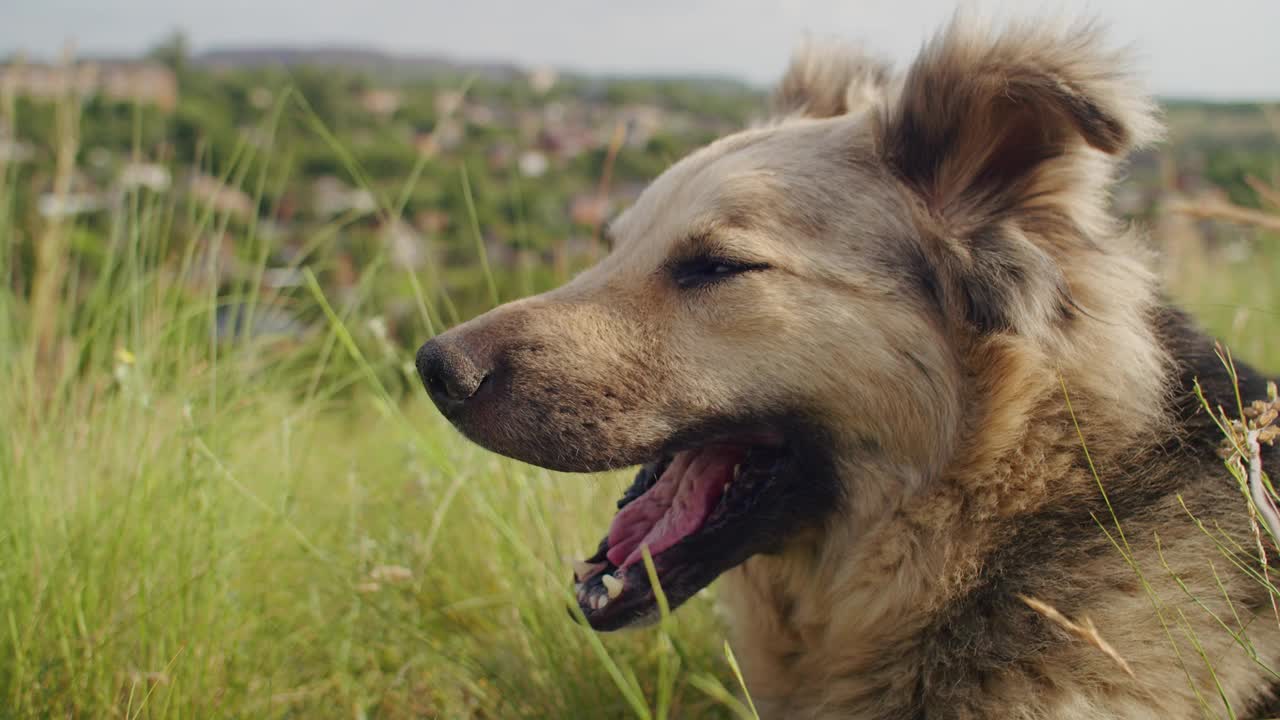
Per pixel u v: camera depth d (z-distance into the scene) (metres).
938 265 0.58
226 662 0.65
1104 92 0.53
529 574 0.70
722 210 0.59
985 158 0.58
